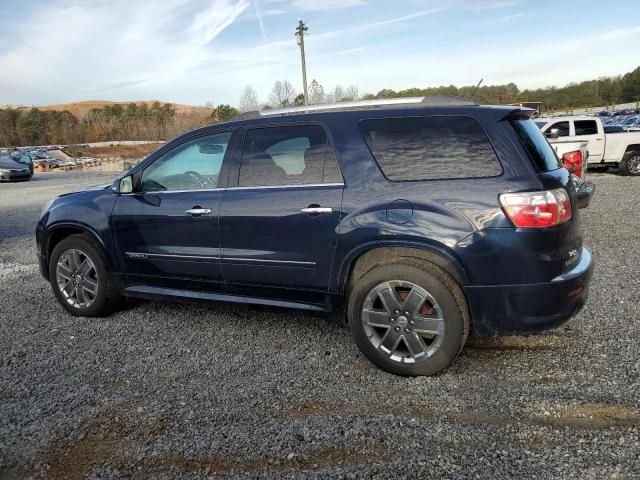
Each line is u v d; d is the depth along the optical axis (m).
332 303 3.59
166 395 3.15
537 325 3.12
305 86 38.44
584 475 2.28
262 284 3.81
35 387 3.29
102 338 4.12
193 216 3.97
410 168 3.31
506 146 3.15
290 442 2.62
